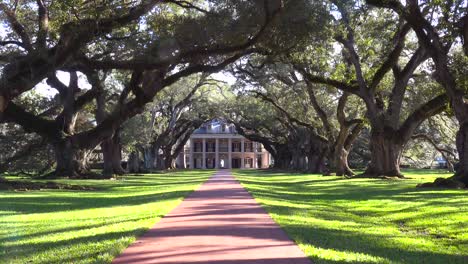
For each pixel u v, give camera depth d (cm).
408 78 3675
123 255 848
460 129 2603
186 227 1173
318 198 2322
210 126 13000
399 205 1822
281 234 1073
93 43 2859
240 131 9706
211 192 2402
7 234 1091
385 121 3772
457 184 2577
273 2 2319
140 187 3117
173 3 2728
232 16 2491
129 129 5466
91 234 1067
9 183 2844
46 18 2542
